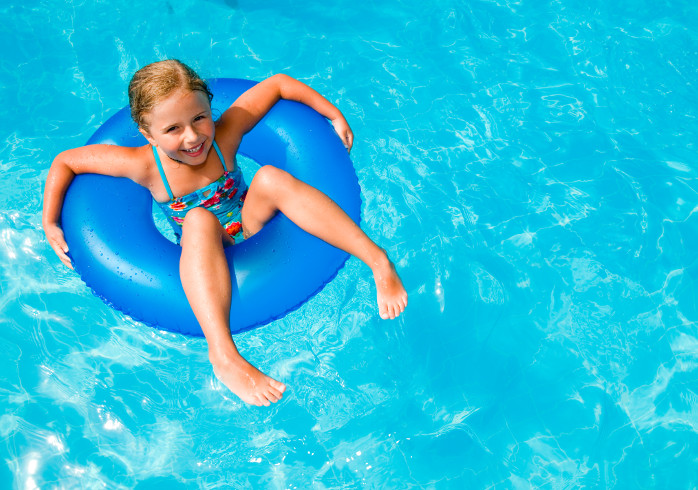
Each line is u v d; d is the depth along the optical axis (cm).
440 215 347
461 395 302
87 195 264
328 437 292
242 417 296
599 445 288
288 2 445
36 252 339
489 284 329
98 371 306
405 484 281
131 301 250
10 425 290
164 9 436
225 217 290
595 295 326
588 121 385
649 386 303
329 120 308
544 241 340
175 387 303
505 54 415
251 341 312
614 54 414
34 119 388
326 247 257
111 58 416
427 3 443
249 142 298
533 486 280
